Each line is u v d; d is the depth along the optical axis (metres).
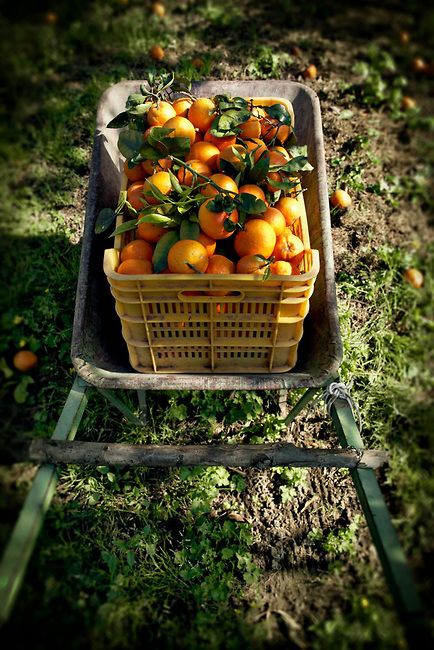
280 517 1.26
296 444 1.37
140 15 2.44
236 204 0.92
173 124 1.05
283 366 1.10
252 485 1.30
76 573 1.16
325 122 2.04
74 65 2.24
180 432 1.37
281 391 1.35
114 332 1.19
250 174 1.01
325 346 1.03
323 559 1.21
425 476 1.34
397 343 1.54
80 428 1.37
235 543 1.23
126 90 1.34
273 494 1.29
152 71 1.16
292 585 1.18
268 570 1.20
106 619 1.10
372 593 1.16
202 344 1.05
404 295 1.64
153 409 1.40
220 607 1.14
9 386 1.47
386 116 2.11
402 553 0.81
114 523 1.25
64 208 1.80
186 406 1.41
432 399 1.47
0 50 2.28
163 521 1.25
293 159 1.02
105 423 1.38
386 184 1.87
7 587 0.76
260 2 2.55
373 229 1.77
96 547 1.22
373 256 1.70
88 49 2.30
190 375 1.04
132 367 1.13
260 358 1.08
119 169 1.33
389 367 1.50
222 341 1.04
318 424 1.39
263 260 0.91
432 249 1.75
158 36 2.33
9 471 1.33
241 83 1.37
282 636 1.11
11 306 1.59
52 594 1.12
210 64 2.17
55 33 2.36
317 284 1.13
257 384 0.99
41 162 1.91
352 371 1.46
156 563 1.19
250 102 1.17
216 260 0.95
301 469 1.31
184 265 0.90
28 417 1.42
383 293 1.61
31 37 2.34
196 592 1.16
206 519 1.24
